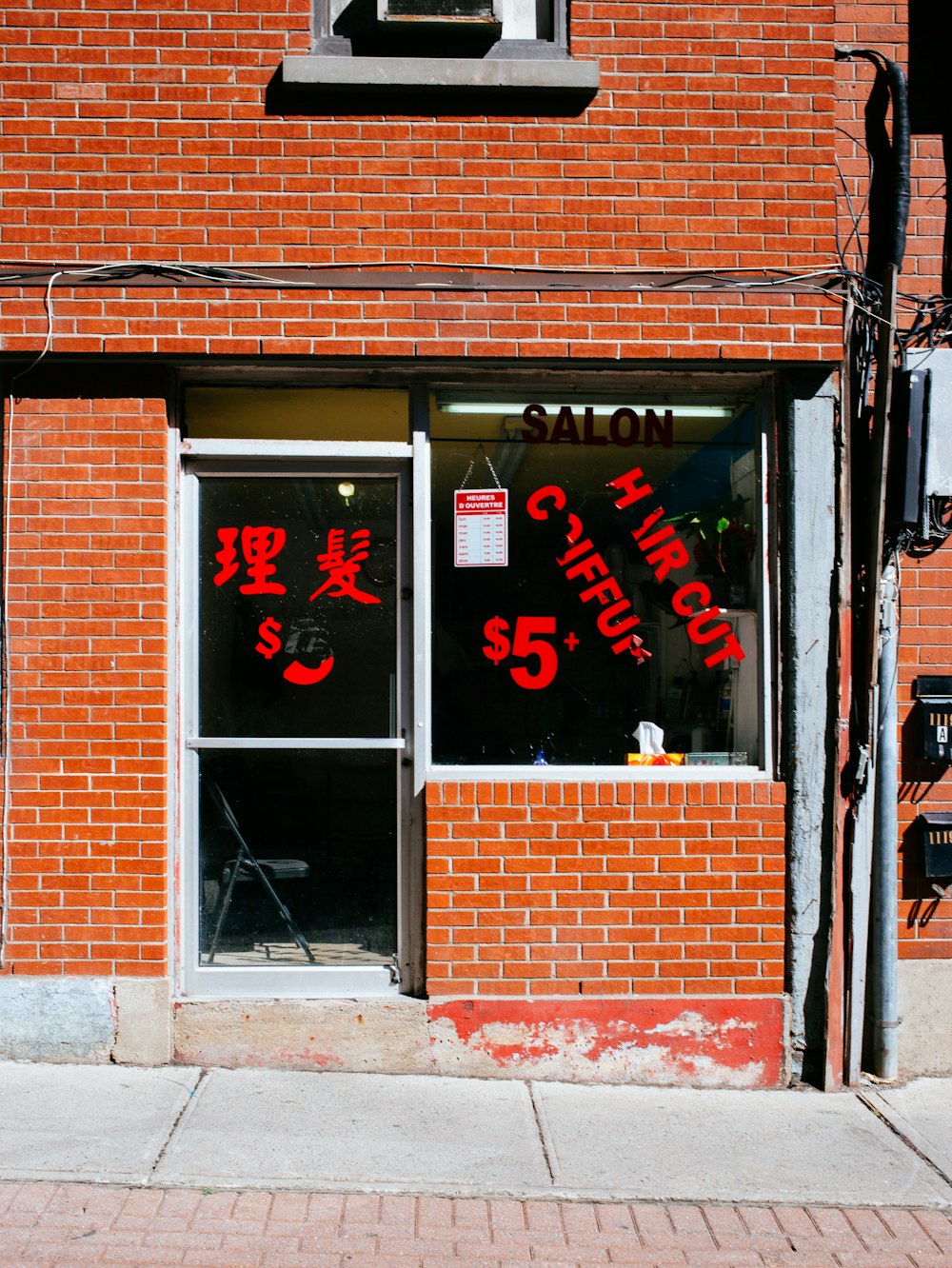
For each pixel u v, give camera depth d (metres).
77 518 4.87
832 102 5.02
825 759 5.00
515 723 5.07
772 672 5.10
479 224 4.93
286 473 5.09
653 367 5.05
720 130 5.00
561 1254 3.58
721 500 5.17
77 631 4.86
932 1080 5.00
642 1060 4.89
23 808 4.83
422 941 5.01
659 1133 4.40
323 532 5.10
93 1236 3.56
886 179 5.09
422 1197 3.88
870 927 5.05
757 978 4.95
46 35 4.87
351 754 5.07
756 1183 4.02
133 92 4.88
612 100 4.97
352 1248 3.56
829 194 5.00
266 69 4.91
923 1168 4.19
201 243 4.86
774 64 5.02
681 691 5.14
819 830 4.98
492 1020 4.86
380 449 5.08
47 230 4.84
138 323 4.81
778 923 4.95
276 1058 4.86
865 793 4.99
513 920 4.89
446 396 5.10
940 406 4.99
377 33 5.00
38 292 4.80
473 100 4.94
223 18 4.91
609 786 4.92
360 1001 4.89
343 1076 4.81
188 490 5.07
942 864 5.01
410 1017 4.87
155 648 4.86
